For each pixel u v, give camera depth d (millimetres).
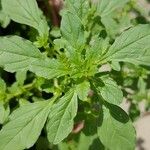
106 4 213
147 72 230
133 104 255
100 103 181
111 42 216
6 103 202
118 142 175
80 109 220
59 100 171
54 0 261
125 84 229
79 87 171
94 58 174
